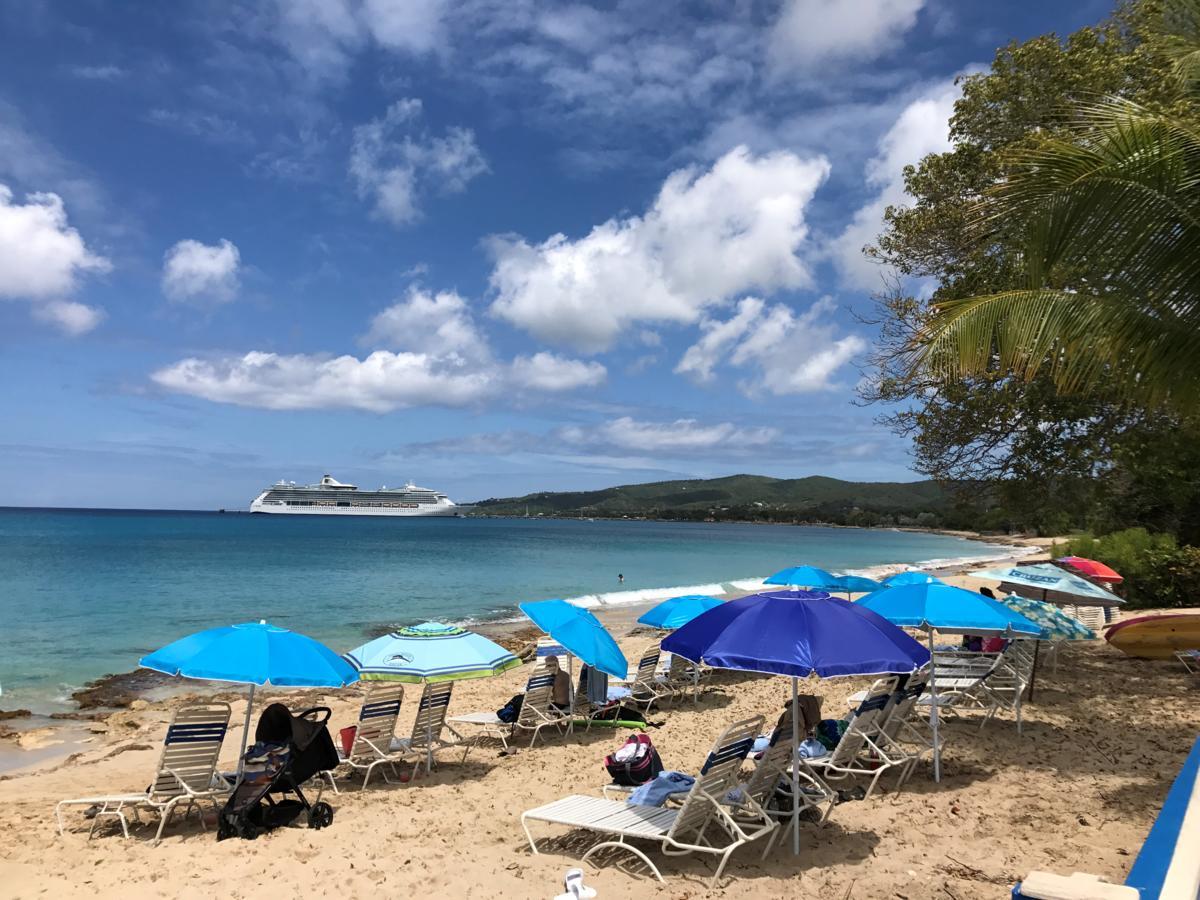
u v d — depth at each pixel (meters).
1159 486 18.05
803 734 7.44
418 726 8.31
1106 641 13.83
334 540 71.38
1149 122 6.20
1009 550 92.56
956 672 8.79
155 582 31.55
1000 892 4.72
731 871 5.25
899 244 14.20
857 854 5.45
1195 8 8.04
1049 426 11.59
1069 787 6.72
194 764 6.46
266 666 6.52
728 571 46.66
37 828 6.61
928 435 12.73
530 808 6.93
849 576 12.87
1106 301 6.71
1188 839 2.89
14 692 13.27
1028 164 6.67
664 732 9.82
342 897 4.99
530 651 17.94
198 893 5.06
